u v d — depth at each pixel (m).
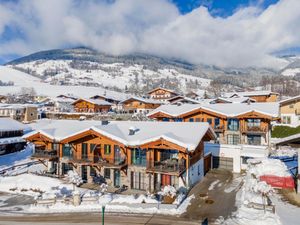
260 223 21.86
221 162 40.28
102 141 33.72
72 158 34.50
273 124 60.06
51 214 25.09
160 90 128.75
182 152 30.19
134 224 22.38
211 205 26.39
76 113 90.56
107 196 28.11
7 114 82.50
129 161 32.06
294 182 29.53
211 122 49.31
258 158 38.12
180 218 23.58
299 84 176.62
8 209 26.61
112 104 115.06
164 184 31.17
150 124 35.44
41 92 180.25
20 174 36.53
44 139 36.12
